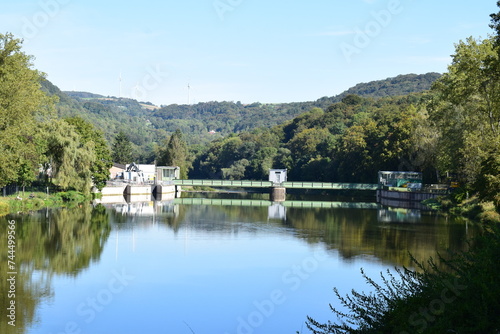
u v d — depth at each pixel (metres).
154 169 148.88
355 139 131.88
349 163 134.88
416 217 70.56
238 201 109.88
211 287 32.66
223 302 29.66
